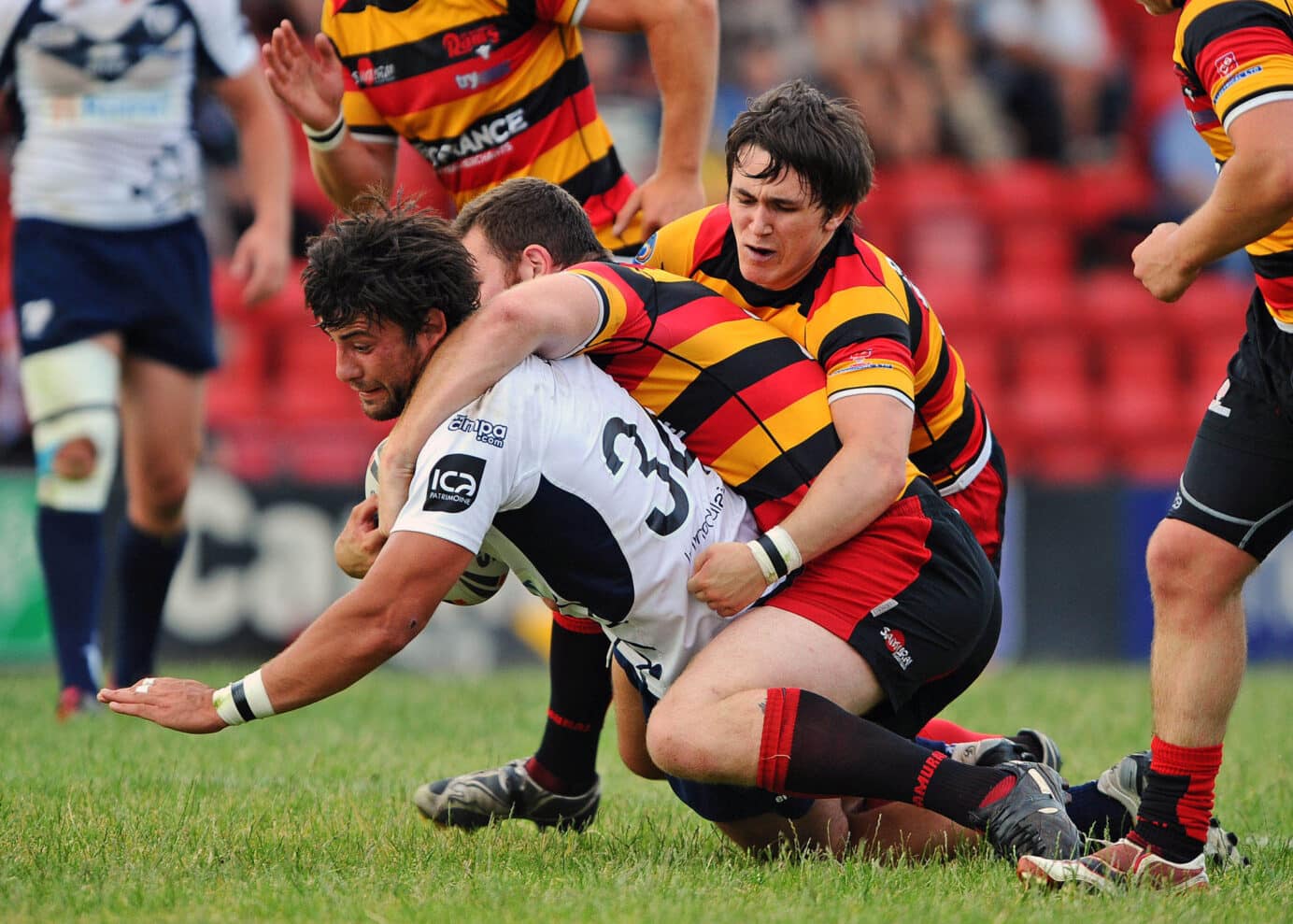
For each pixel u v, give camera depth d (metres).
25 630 35.72
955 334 47.12
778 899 11.47
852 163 13.12
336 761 19.19
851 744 12.26
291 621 36.34
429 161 17.72
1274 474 12.39
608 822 15.94
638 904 11.13
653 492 12.61
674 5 16.88
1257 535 12.45
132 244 24.00
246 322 43.31
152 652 25.17
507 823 15.98
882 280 13.66
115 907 10.97
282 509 36.38
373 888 11.70
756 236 13.24
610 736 22.22
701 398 13.09
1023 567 39.47
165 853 12.98
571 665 15.03
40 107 23.98
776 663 12.55
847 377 13.01
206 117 43.12
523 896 11.45
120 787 16.38
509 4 16.73
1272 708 26.66
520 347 12.23
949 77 49.78
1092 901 11.52
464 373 12.09
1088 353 47.06
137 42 23.88
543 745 15.51
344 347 12.38
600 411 12.60
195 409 24.69
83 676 23.95
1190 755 12.34
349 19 17.28
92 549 24.25
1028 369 46.84
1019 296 47.38
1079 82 49.97
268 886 11.65
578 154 17.42
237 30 24.98
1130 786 13.59
